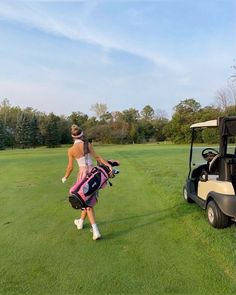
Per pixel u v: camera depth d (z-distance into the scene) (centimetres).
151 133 5909
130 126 5797
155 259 363
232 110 3906
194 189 598
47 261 364
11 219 541
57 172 1186
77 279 321
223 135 462
